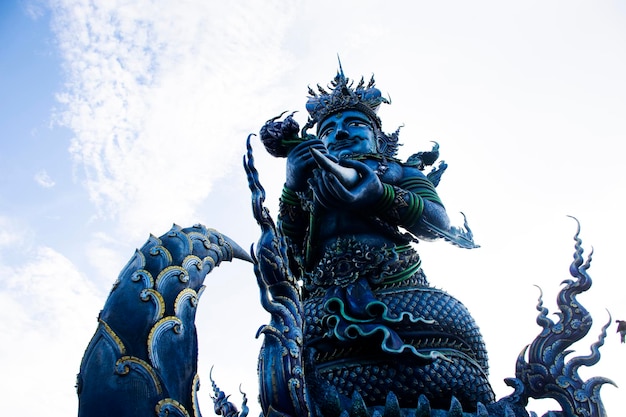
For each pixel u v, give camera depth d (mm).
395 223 5852
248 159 5078
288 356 4465
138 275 4559
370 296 5504
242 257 5508
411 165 6496
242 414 6512
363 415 4727
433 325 5406
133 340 4266
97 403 4031
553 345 5883
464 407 5270
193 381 4340
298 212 6387
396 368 5156
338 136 6547
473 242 6316
